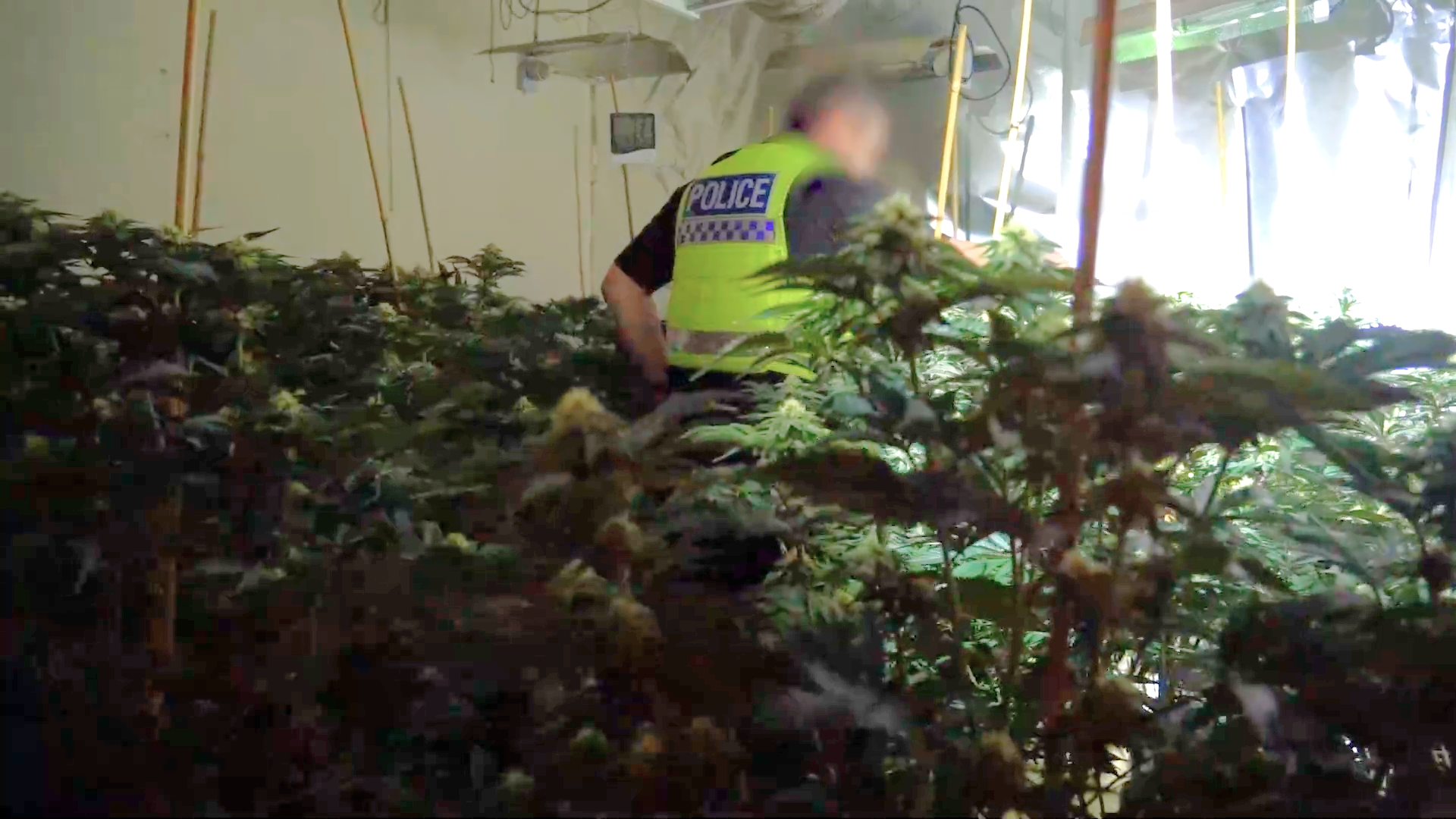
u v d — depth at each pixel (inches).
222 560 43.5
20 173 111.0
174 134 121.9
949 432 41.0
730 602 40.5
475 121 152.0
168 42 120.9
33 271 59.3
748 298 69.2
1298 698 40.8
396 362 72.8
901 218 40.1
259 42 127.9
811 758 38.7
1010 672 45.1
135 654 41.9
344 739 39.1
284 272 71.7
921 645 44.2
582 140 167.3
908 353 42.3
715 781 34.6
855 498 40.3
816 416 50.4
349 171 137.9
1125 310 36.6
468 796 36.8
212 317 57.4
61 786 37.1
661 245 82.6
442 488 45.1
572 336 85.5
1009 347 39.4
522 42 156.6
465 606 38.9
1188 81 126.1
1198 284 118.1
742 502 47.1
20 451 47.5
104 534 43.2
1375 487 45.4
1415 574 46.9
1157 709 46.2
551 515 39.5
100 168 116.4
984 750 39.0
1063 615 41.9
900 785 38.4
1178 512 42.4
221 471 46.5
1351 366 40.9
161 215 121.5
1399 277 111.0
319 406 59.7
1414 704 39.8
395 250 143.7
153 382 51.1
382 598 40.0
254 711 39.6
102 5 115.4
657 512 41.8
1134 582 41.2
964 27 81.6
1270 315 41.6
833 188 67.2
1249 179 110.9
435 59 146.0
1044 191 149.1
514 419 56.3
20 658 41.2
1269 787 37.7
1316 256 117.6
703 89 179.6
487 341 74.7
